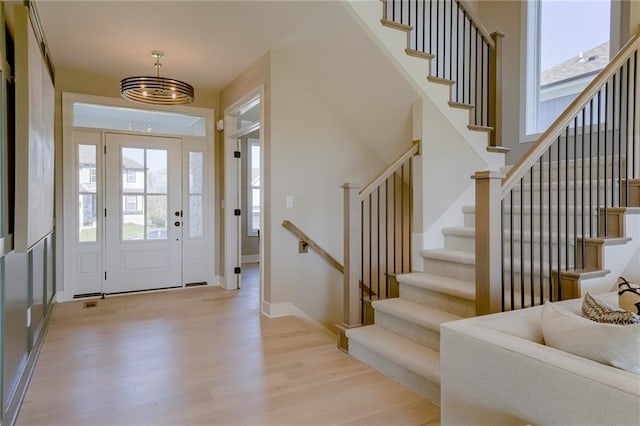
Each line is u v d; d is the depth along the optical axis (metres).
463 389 1.62
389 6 4.15
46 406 2.27
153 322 3.85
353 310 3.16
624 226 2.66
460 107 3.59
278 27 3.50
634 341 1.26
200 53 4.07
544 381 1.32
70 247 4.70
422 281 3.06
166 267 5.28
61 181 4.63
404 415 2.18
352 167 4.39
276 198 4.00
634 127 2.99
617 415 1.14
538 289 2.71
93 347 3.19
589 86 2.61
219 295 4.96
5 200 1.96
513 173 2.28
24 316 2.49
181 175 5.35
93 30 3.53
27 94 2.11
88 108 4.84
